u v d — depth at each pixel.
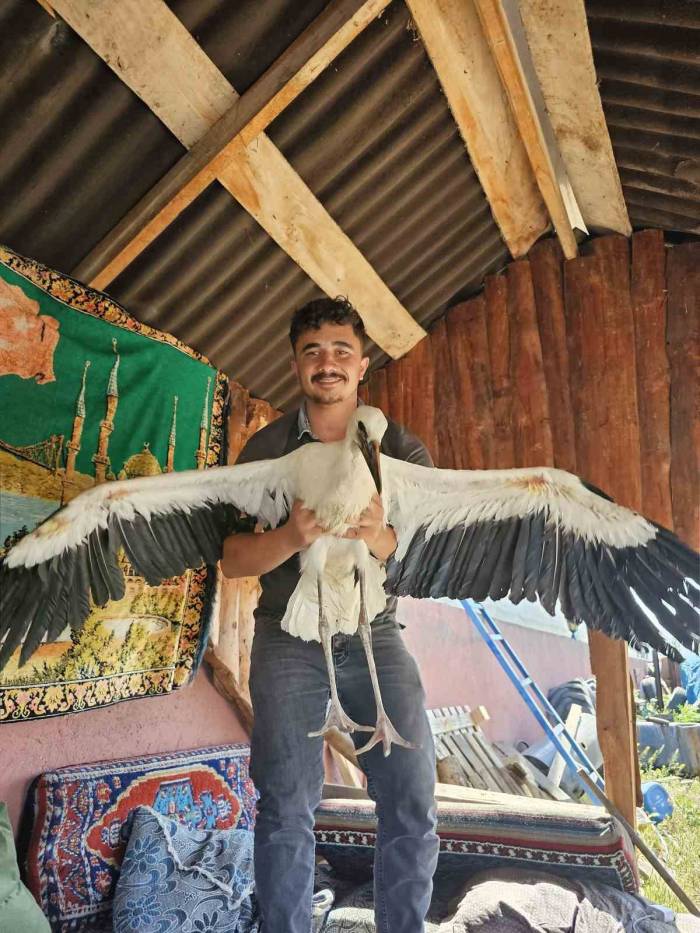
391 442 3.32
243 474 2.95
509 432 4.57
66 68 2.77
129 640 3.64
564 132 3.90
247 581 4.51
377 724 2.72
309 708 2.92
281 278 3.95
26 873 3.21
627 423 4.28
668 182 4.07
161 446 3.81
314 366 3.04
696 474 4.08
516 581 3.19
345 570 3.00
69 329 3.43
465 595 3.25
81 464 3.44
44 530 2.66
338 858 4.09
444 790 4.46
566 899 3.35
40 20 2.61
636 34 3.34
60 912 3.21
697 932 3.45
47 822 3.29
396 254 4.28
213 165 3.11
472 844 3.80
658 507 4.14
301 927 2.68
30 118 2.87
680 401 4.19
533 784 6.62
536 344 4.58
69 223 3.31
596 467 4.31
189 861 3.48
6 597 2.62
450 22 3.13
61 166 3.07
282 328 4.23
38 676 3.24
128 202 3.31
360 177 3.70
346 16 2.82
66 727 3.59
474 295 4.89
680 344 4.24
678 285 4.32
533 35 3.38
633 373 4.32
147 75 2.82
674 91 3.55
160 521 2.96
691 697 9.02
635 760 4.36
